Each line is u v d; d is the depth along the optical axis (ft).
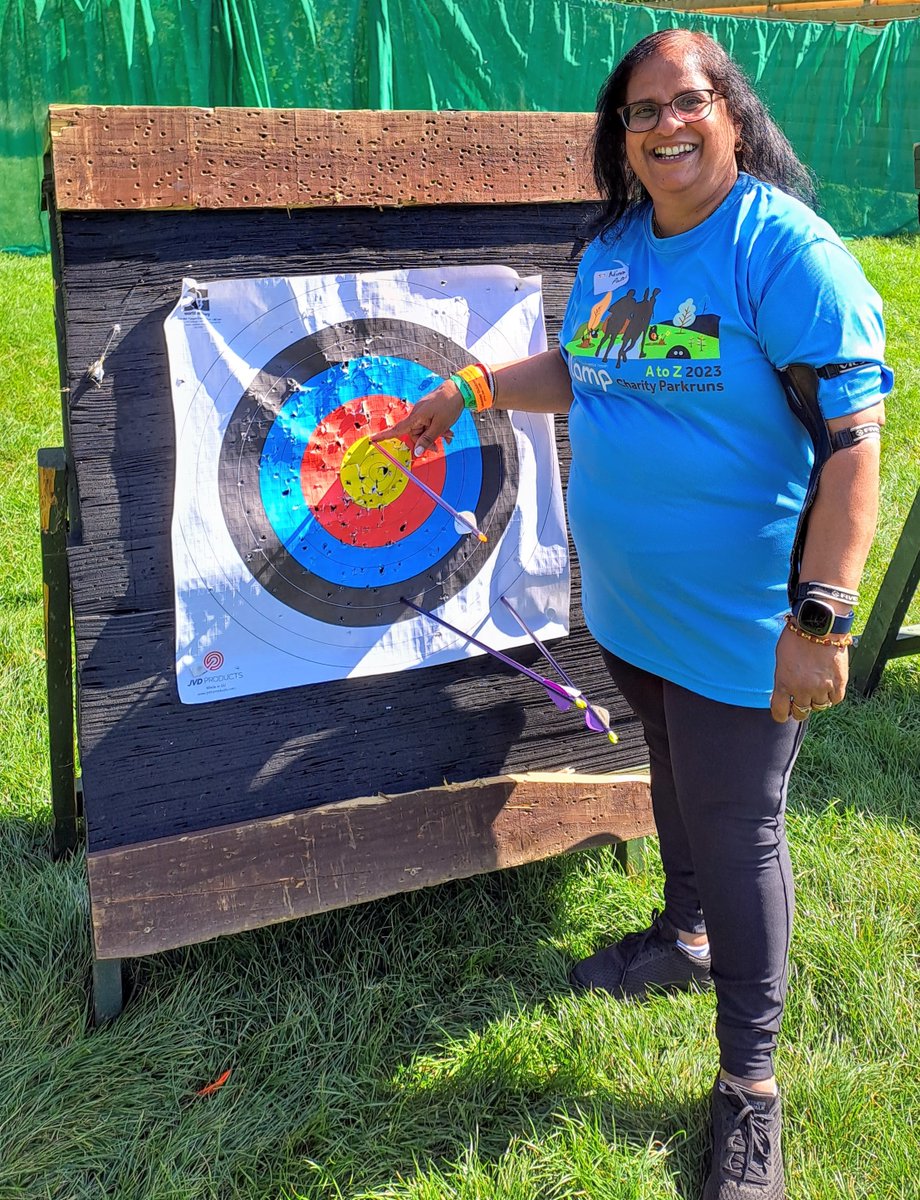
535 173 5.69
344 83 20.22
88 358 4.92
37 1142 5.05
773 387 4.25
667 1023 5.80
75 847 6.82
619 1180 4.91
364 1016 5.79
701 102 4.17
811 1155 5.11
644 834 6.64
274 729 5.63
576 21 22.09
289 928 6.23
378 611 5.76
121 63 18.63
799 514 4.46
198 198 4.91
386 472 5.65
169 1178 4.87
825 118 25.89
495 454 6.00
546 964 6.20
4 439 12.04
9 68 18.17
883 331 4.16
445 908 6.51
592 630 5.45
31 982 5.82
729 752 4.77
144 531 5.17
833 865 6.95
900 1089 5.45
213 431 5.20
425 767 6.07
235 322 5.18
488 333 5.85
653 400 4.53
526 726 6.31
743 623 4.59
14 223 18.99
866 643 9.32
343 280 5.39
